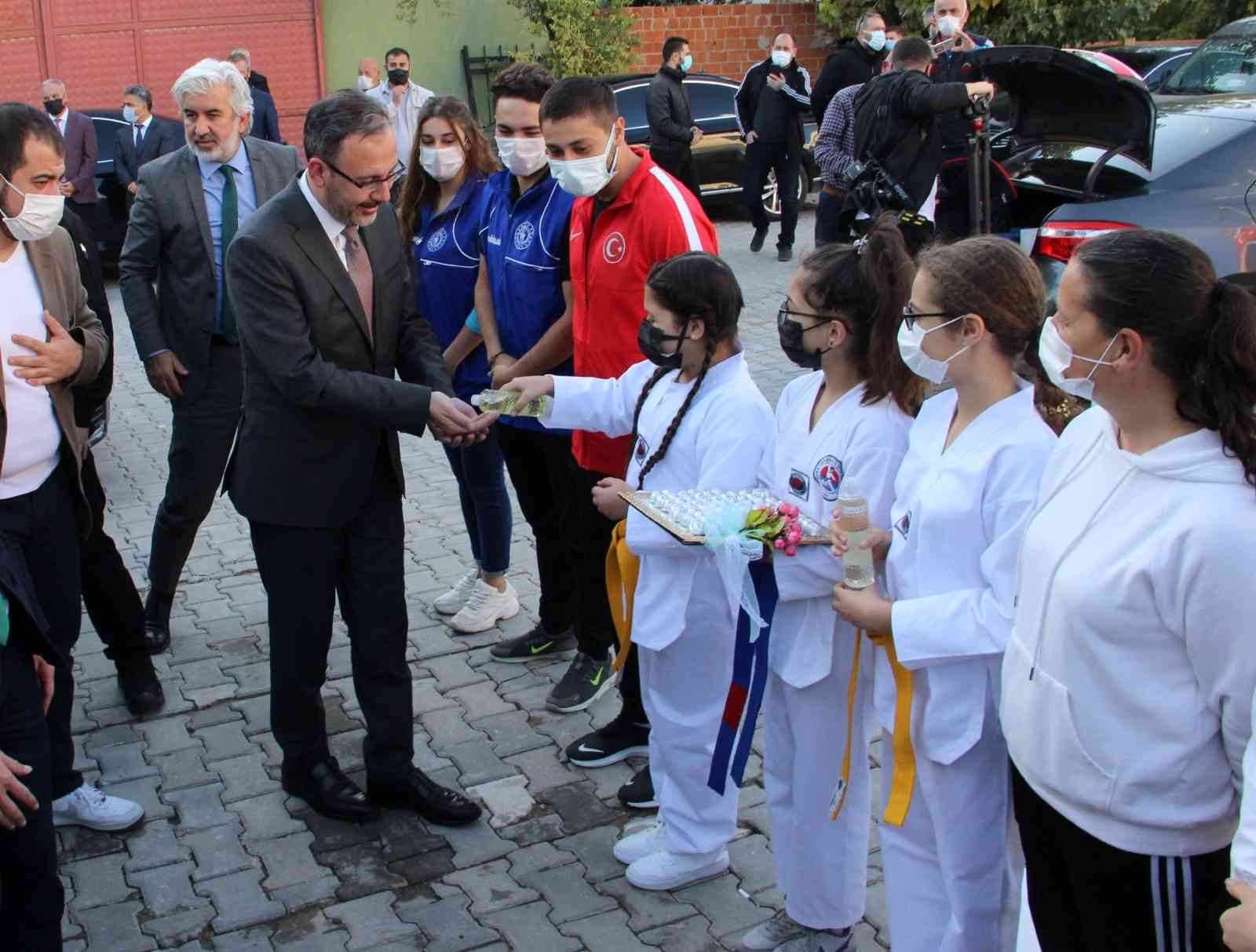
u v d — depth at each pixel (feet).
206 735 13.52
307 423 10.83
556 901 10.59
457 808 11.66
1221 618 5.54
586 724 13.51
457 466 15.46
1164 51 39.81
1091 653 6.03
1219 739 5.83
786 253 36.58
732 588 8.64
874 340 8.57
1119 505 5.95
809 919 9.52
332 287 10.65
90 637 15.97
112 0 47.80
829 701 9.14
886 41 34.19
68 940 10.29
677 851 10.58
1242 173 19.81
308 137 10.23
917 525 7.60
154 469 22.52
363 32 50.72
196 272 14.44
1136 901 6.24
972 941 7.84
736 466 9.81
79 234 13.28
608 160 11.41
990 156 22.03
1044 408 7.50
